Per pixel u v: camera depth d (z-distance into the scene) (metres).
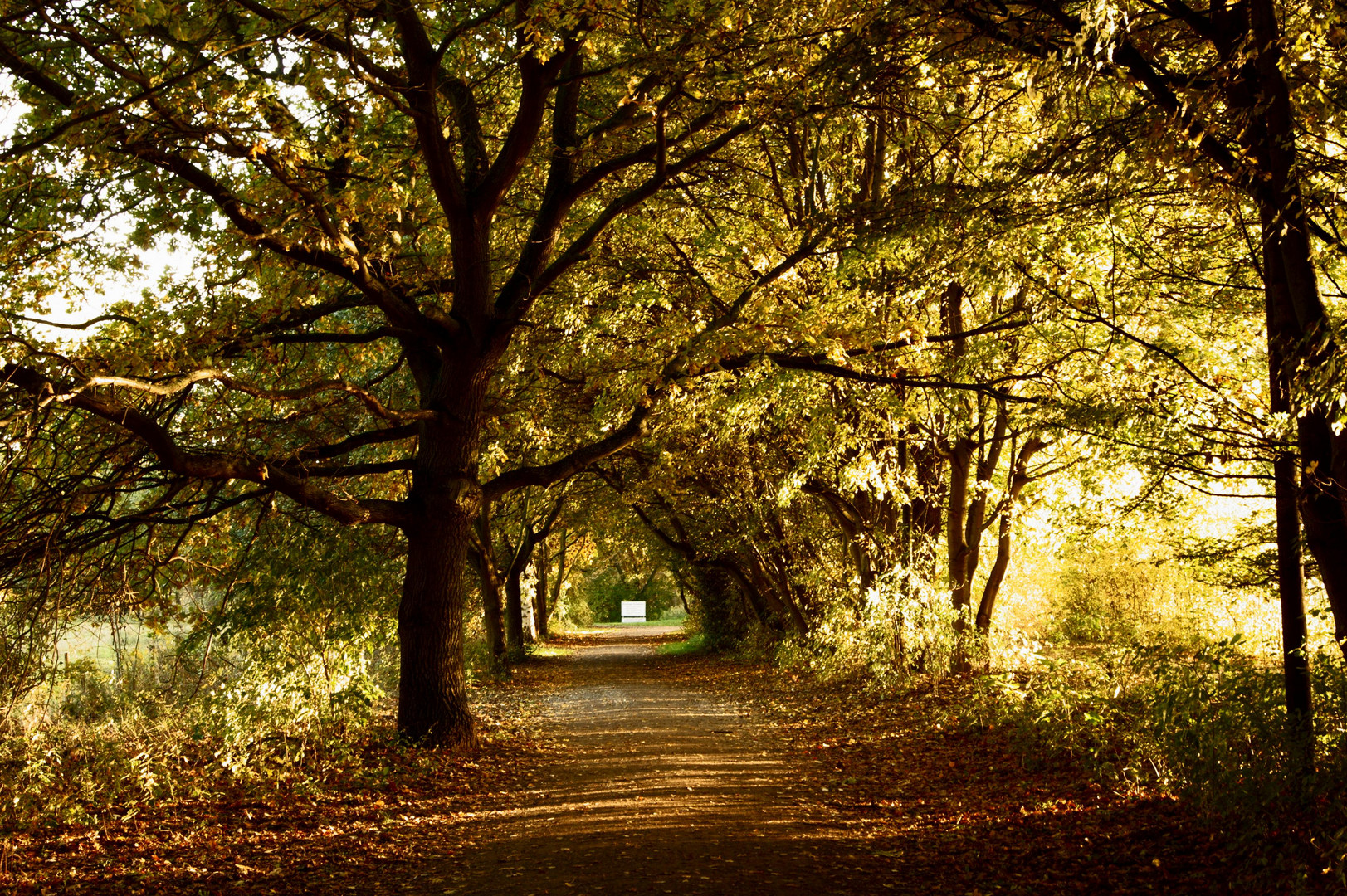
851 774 11.59
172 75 9.61
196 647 13.55
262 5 9.85
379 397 18.45
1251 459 10.77
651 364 14.67
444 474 13.38
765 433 21.17
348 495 14.51
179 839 8.82
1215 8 6.89
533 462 22.98
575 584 60.16
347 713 13.27
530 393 17.16
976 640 17.78
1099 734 10.08
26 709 10.05
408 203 13.11
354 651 14.41
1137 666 9.84
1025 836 8.34
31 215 11.00
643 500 26.22
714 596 35.06
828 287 14.91
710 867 7.48
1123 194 8.84
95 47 9.22
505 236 16.77
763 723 16.45
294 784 10.86
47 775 9.77
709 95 11.83
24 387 8.60
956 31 8.09
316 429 14.22
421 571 13.30
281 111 10.42
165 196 11.78
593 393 18.50
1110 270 12.16
